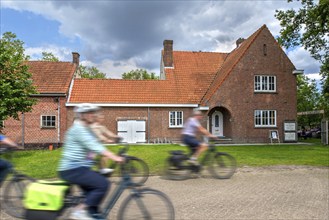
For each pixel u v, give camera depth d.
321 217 5.62
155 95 25.69
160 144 22.34
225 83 24.83
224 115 26.20
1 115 14.40
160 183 8.22
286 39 22.09
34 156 14.23
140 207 4.39
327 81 26.52
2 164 5.29
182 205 6.27
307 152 16.19
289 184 8.26
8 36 24.80
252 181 8.59
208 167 8.92
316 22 20.28
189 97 26.03
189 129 8.90
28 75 15.63
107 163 5.85
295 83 26.19
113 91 25.56
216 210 5.96
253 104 25.28
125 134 24.58
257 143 24.72
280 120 25.66
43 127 23.25
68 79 25.06
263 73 25.62
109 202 4.43
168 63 28.62
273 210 6.00
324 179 8.95
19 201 5.15
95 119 4.23
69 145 4.10
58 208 4.18
